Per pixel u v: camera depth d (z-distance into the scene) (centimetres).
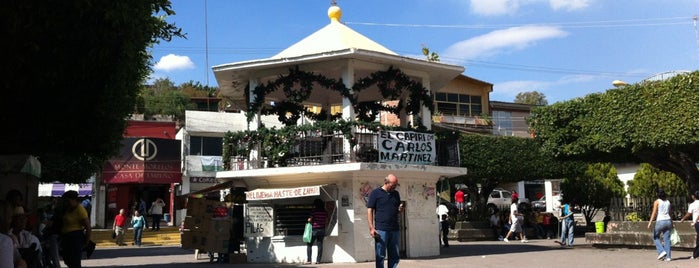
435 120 4056
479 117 4278
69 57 829
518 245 2253
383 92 1652
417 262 1479
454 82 4400
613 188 2852
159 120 4338
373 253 1551
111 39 832
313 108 2500
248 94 1775
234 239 1647
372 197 1007
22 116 966
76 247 1049
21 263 717
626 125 1839
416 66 1697
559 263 1455
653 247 1847
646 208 2083
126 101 1223
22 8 740
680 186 2538
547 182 4303
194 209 1636
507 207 3094
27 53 795
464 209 3070
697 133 1680
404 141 1596
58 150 1195
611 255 1686
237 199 1739
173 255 2006
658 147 1795
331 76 1806
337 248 1542
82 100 944
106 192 3769
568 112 2036
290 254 1584
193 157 3859
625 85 1920
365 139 1558
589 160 2127
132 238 2930
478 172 2858
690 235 1738
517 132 4719
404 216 1636
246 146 1675
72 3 769
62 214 1070
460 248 2053
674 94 1742
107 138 1130
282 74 1697
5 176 1427
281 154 1611
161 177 3744
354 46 1656
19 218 845
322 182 1580
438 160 1703
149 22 944
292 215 1608
